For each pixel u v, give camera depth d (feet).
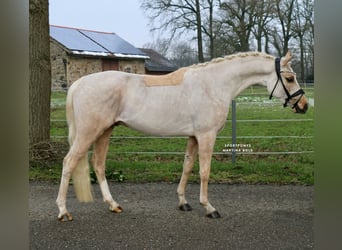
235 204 15.92
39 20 22.09
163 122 14.03
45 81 22.53
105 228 13.17
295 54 75.15
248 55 14.55
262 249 11.43
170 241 12.05
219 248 11.51
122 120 14.07
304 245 11.68
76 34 94.12
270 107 43.83
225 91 14.33
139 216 14.46
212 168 21.18
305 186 18.62
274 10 75.82
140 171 21.34
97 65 90.33
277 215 14.51
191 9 80.43
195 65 14.64
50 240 12.06
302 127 34.78
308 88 43.21
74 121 13.83
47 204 15.89
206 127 13.96
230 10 78.38
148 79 14.26
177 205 15.85
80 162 14.23
